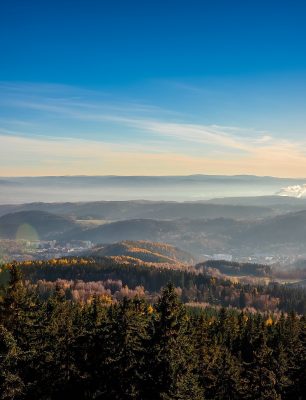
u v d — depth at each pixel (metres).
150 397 51.78
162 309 53.19
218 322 108.88
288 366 69.31
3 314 55.25
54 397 60.72
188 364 51.94
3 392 51.12
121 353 56.22
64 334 63.94
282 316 113.31
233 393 67.81
